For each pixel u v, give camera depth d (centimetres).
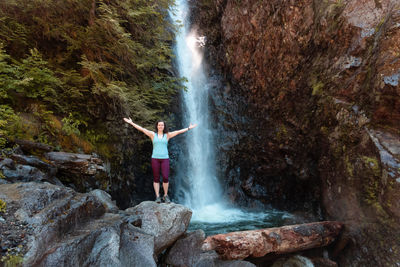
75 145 623
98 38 711
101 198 423
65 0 663
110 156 749
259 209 981
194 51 1413
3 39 604
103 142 748
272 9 938
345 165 619
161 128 467
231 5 1163
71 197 330
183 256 418
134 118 859
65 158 502
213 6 1326
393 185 461
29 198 290
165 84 957
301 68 838
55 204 295
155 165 461
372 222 504
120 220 349
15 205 275
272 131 954
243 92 1111
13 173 371
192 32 1439
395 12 564
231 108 1153
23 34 616
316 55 791
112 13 689
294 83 862
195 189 1078
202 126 1238
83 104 709
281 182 945
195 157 1142
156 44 874
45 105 596
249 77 1073
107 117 784
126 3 725
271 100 965
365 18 648
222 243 458
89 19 725
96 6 764
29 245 230
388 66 539
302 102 828
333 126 690
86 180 602
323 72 752
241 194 1035
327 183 697
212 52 1334
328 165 698
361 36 646
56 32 679
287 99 893
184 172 1065
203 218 883
